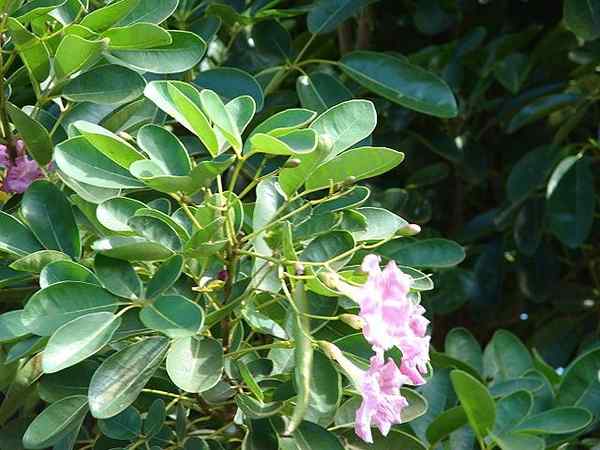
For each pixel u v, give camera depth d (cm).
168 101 61
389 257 71
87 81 69
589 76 102
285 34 89
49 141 67
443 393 79
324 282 58
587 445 81
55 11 69
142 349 60
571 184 100
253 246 64
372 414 56
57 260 60
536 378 80
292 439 64
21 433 69
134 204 62
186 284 63
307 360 57
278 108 87
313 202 62
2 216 65
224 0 94
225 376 64
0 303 77
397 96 84
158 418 65
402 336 57
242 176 99
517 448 71
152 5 72
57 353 56
